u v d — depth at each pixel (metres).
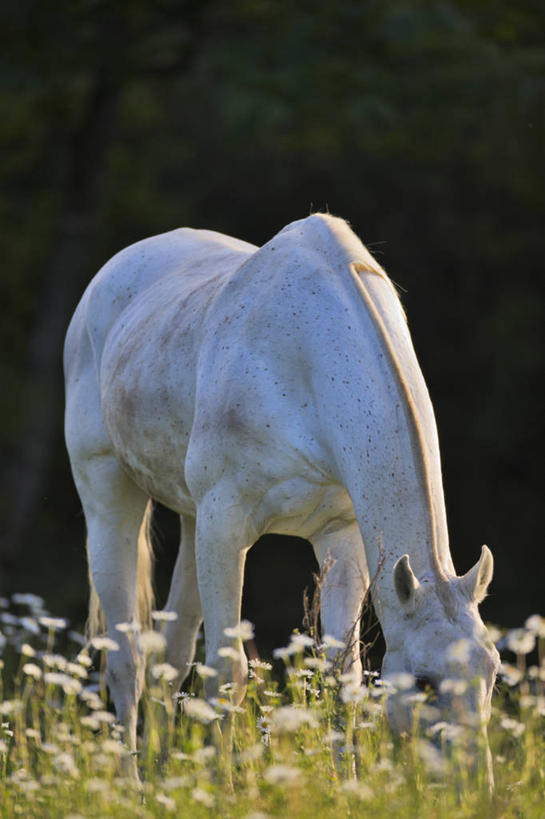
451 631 11.77
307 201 54.84
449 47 41.50
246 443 14.63
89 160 45.28
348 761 12.82
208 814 11.38
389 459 13.34
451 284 54.81
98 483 18.38
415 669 11.73
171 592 18.42
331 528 15.11
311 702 13.19
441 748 11.63
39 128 48.25
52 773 13.12
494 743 12.18
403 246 54.97
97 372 18.69
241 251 17.84
